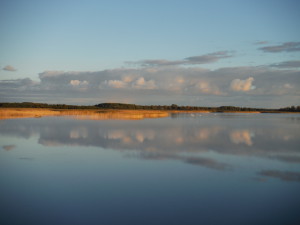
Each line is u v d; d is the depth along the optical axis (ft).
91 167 46.52
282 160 52.95
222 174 42.88
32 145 67.05
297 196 33.76
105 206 30.42
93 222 26.76
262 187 36.94
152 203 31.32
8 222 26.50
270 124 156.25
